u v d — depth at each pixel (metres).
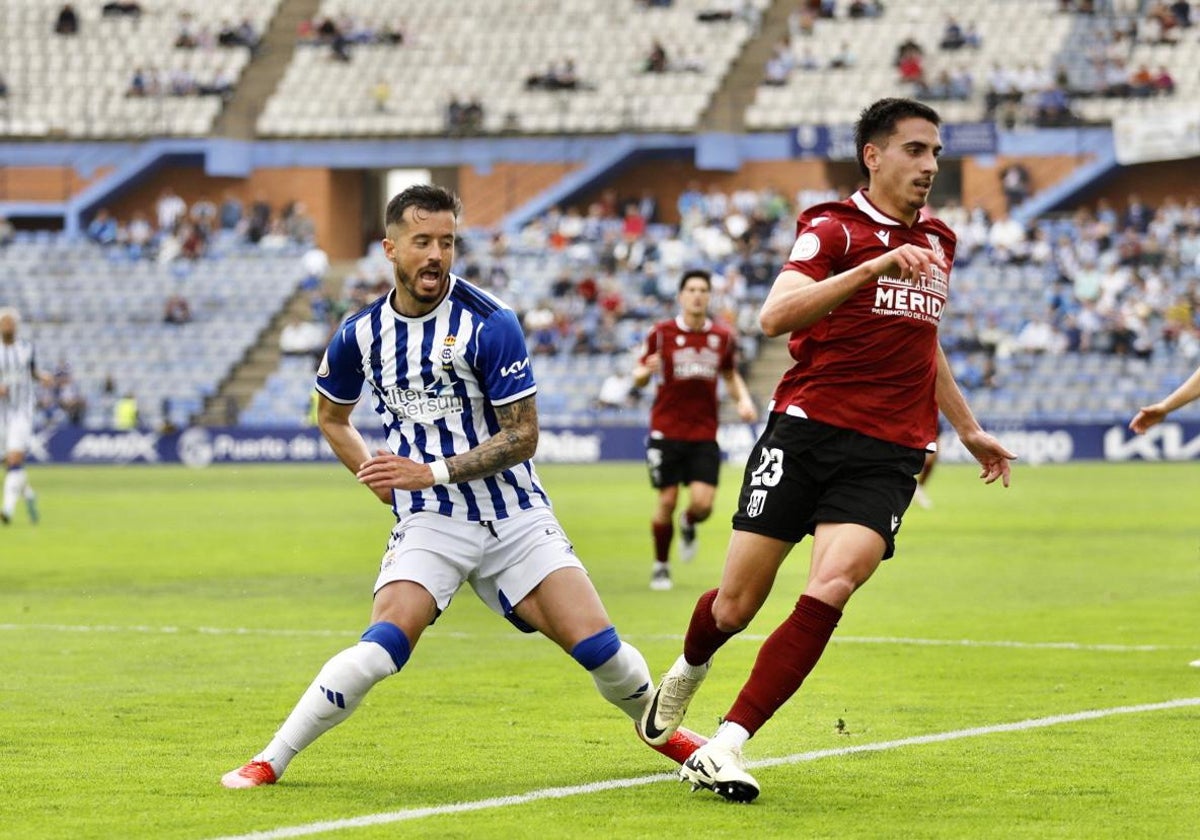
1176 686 31.95
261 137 164.88
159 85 166.88
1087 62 154.50
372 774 23.73
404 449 23.02
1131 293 135.62
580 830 20.02
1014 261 139.38
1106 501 89.50
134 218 167.25
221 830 19.97
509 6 171.62
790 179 156.62
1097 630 40.91
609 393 135.88
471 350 22.45
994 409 131.12
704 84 159.75
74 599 49.19
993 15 160.75
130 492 105.19
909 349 22.11
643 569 57.44
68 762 24.73
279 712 29.61
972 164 151.38
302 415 141.50
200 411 143.75
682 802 21.70
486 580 22.88
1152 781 23.03
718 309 136.88
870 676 33.47
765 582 22.36
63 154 164.50
